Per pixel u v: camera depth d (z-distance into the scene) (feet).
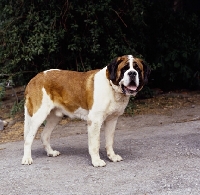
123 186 17.46
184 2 45.73
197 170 19.03
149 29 41.42
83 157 22.53
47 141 23.16
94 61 36.45
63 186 17.84
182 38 41.98
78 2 34.06
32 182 18.58
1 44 36.19
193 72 42.14
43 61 36.11
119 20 36.76
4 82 35.12
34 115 21.72
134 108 35.60
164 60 40.65
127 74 18.99
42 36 32.60
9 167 21.13
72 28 34.37
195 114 33.47
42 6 34.71
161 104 37.58
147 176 18.53
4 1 36.24
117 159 21.31
